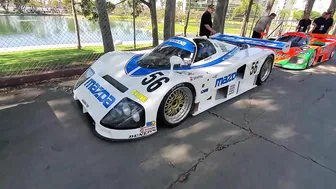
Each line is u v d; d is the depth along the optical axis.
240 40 4.44
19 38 10.48
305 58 4.96
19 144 2.07
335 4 10.28
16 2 9.77
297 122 2.72
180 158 1.99
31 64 4.24
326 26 6.48
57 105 2.82
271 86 3.95
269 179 1.79
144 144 2.15
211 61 2.94
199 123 2.58
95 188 1.65
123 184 1.69
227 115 2.81
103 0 4.55
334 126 2.66
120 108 2.08
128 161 1.93
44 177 1.72
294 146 2.24
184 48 2.79
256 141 2.29
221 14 6.80
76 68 3.95
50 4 11.97
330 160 2.06
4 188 1.61
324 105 3.24
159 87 2.20
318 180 1.81
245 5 17.67
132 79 2.36
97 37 12.39
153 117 2.17
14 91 3.16
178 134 2.35
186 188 1.68
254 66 3.51
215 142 2.25
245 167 1.91
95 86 2.40
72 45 10.60
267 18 6.36
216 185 1.71
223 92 3.15
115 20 11.19
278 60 5.22
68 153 1.98
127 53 3.27
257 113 2.91
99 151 2.03
